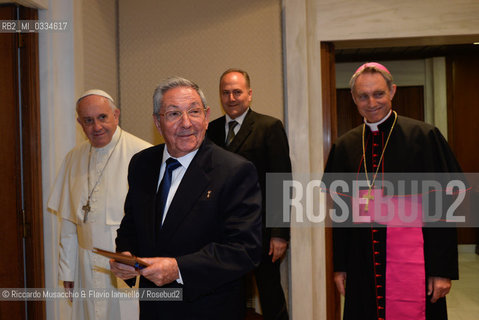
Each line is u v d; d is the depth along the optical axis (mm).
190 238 1325
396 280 1853
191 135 1374
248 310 3135
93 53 3027
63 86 2715
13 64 2518
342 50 6457
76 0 2750
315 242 3227
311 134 3281
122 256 1127
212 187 1357
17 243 2502
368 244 1931
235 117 2699
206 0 3406
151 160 1563
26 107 2539
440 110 6980
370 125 2051
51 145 2625
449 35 3168
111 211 2139
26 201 2525
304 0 3195
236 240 1310
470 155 6891
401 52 6691
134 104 3494
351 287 1979
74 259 2275
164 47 3457
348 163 2104
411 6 3182
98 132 2188
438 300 1858
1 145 2516
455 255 1801
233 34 3375
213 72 3400
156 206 1423
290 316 3234
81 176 2270
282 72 3312
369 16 3211
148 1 3469
